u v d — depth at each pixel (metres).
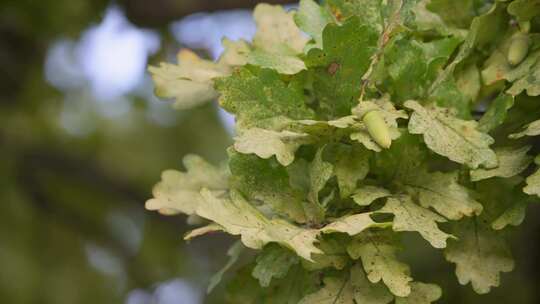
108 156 2.10
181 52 1.08
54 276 2.00
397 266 0.95
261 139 0.95
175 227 2.07
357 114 0.96
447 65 1.02
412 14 0.98
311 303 0.96
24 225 1.99
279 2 1.49
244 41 1.08
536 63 0.99
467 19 1.05
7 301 1.89
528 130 0.96
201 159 1.07
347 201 0.97
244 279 1.02
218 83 0.98
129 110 2.15
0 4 1.73
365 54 0.98
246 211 0.95
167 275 2.10
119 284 2.09
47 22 1.76
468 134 0.97
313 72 0.99
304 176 0.97
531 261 1.48
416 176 0.98
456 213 0.96
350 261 0.97
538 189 0.93
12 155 2.02
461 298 1.50
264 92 0.98
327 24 0.97
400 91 1.00
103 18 1.70
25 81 1.96
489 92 1.03
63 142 2.08
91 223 2.11
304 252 0.91
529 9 1.00
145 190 2.08
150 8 1.63
